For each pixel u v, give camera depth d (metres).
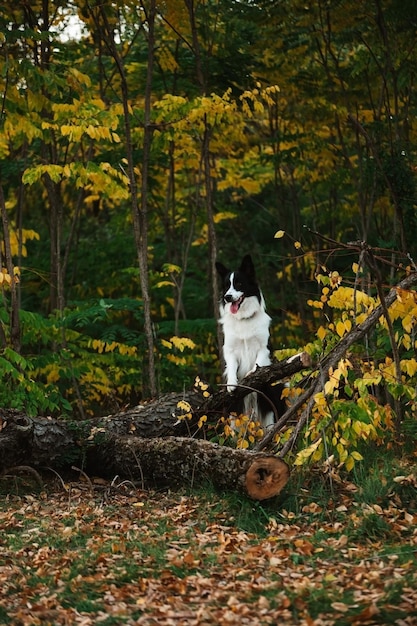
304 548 5.41
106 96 13.06
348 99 11.84
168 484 7.05
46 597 4.71
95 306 10.70
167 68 11.97
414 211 9.83
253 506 6.25
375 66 11.71
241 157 14.18
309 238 14.81
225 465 6.42
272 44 11.62
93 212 16.34
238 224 17.78
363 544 5.56
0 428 7.04
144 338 11.03
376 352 7.76
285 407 8.41
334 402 6.45
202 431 7.82
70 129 9.15
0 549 5.55
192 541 5.64
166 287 14.73
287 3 11.04
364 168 10.80
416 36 10.98
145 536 5.75
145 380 11.12
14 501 6.76
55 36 11.30
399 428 7.52
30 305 14.77
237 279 8.73
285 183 16.55
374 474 6.53
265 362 8.78
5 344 9.13
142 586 4.81
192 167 13.89
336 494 6.46
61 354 9.95
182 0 10.80
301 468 6.77
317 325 13.08
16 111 9.48
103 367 11.55
